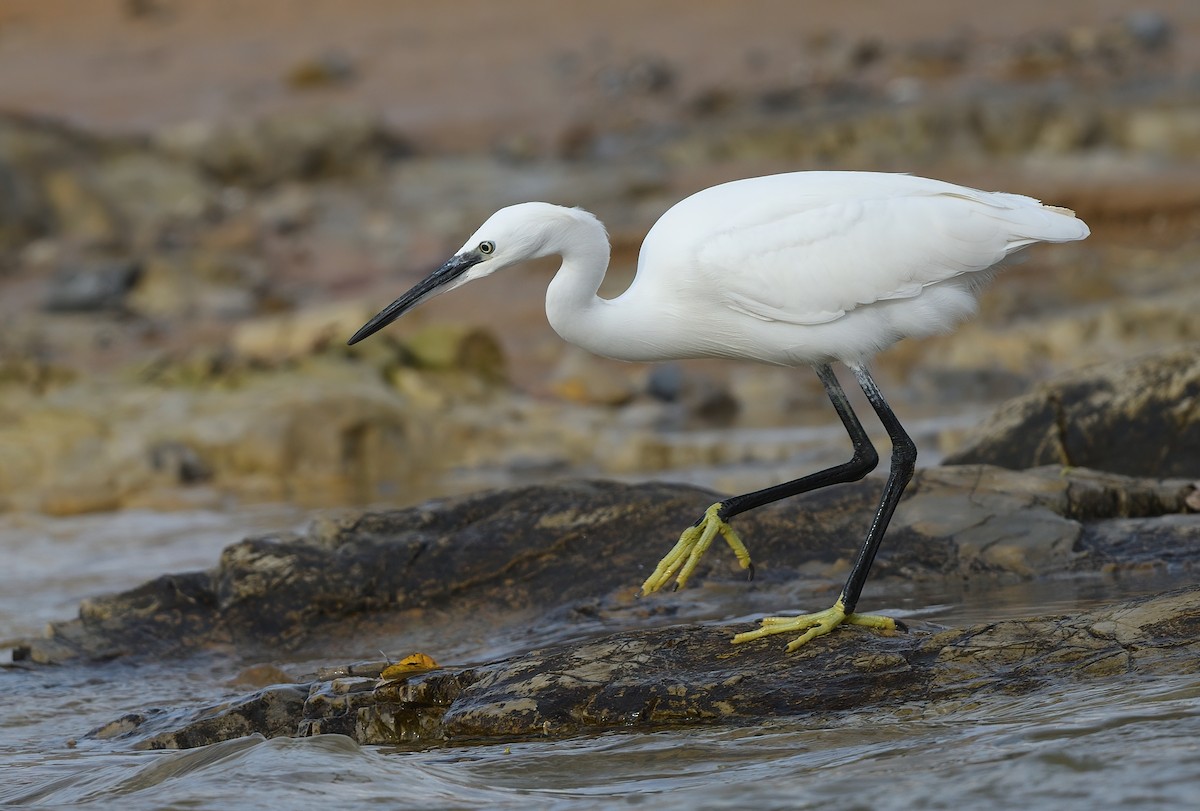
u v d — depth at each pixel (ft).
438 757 23.58
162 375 67.87
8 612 38.99
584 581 33.12
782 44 159.84
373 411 61.93
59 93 155.84
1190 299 76.28
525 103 146.10
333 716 25.95
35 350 86.17
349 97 151.12
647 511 34.50
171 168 119.96
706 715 24.47
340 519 34.73
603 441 61.87
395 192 120.78
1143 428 38.24
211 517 52.34
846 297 27.76
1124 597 28.50
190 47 170.71
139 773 22.75
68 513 55.47
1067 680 23.49
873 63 150.30
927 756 20.58
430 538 34.22
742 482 51.62
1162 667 23.17
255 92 154.30
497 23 173.99
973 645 24.76
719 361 80.18
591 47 163.22
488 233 28.60
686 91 146.82
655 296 28.55
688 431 65.41
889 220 27.61
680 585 27.55
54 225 111.86
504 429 63.41
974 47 154.30
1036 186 108.47
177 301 96.84
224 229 111.86
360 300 94.89
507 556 33.81
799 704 24.30
